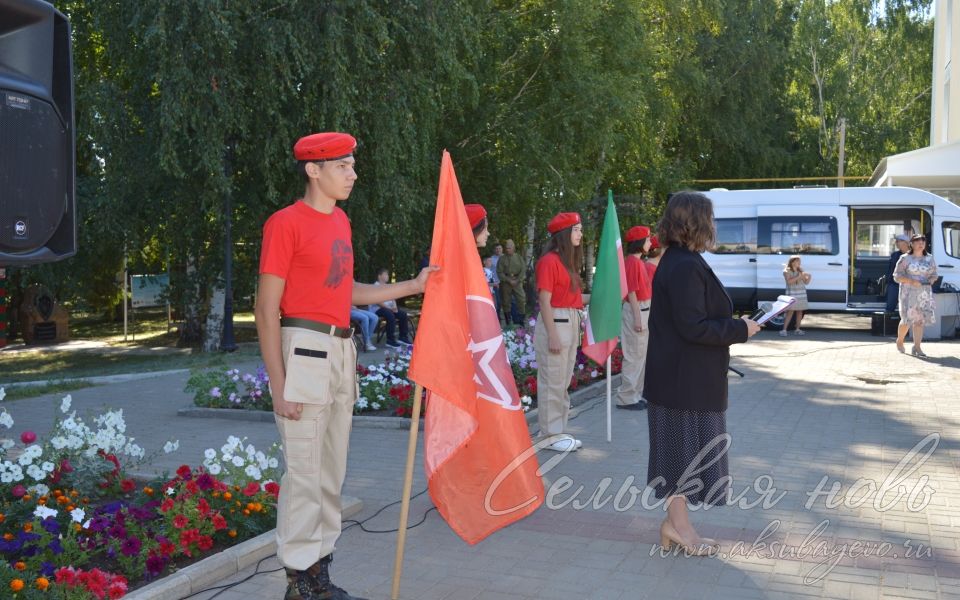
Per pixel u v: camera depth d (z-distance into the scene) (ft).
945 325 56.54
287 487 13.83
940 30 106.93
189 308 65.98
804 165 128.57
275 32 48.42
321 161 13.71
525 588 15.33
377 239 57.82
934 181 87.10
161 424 30.42
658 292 16.17
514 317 70.38
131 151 51.60
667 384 16.12
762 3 116.26
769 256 63.93
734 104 114.42
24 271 57.88
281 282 13.50
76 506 17.67
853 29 134.31
